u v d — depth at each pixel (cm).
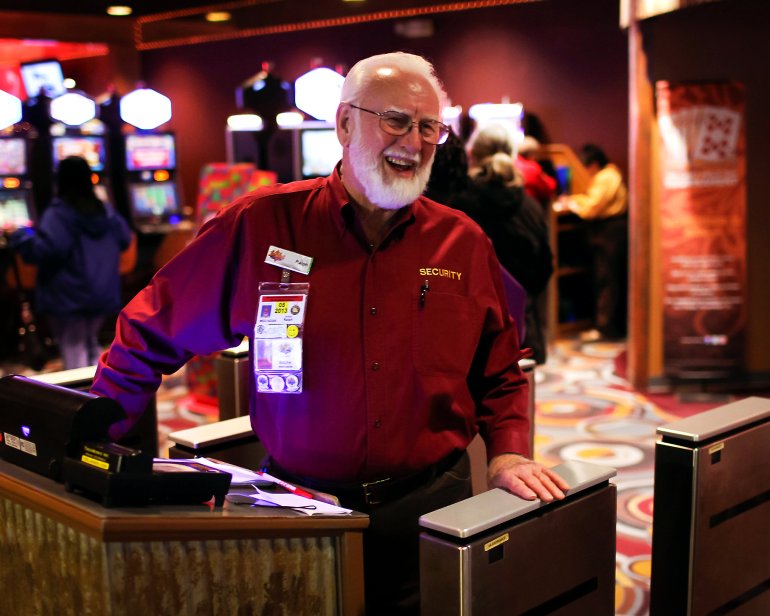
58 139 887
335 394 190
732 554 237
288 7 766
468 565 165
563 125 912
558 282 832
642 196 598
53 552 151
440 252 199
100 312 579
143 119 951
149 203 926
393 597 196
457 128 821
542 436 523
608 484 196
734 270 601
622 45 862
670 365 613
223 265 196
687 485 222
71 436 151
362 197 191
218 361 344
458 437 201
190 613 149
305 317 189
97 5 676
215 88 1175
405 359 192
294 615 160
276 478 193
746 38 590
